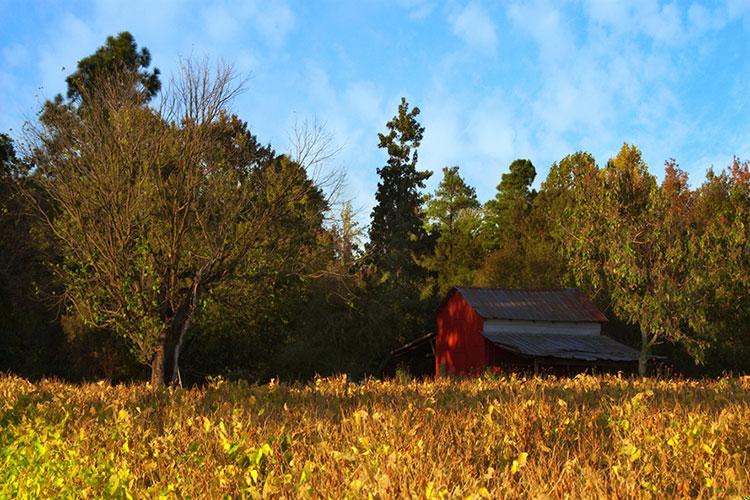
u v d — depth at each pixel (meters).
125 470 7.36
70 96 39.19
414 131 62.88
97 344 36.28
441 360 44.81
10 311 37.66
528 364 39.97
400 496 5.45
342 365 45.09
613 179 38.25
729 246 37.78
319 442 7.70
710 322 39.50
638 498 5.36
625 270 35.94
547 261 55.75
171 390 14.23
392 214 60.19
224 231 25.42
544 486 5.54
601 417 9.03
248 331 36.84
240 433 8.23
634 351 38.69
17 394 14.41
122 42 41.97
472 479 5.91
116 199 23.94
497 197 85.69
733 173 50.31
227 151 27.67
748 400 12.50
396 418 8.06
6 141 37.34
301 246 30.80
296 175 27.11
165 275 24.66
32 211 30.09
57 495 7.41
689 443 6.96
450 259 72.12
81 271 24.95
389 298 49.00
